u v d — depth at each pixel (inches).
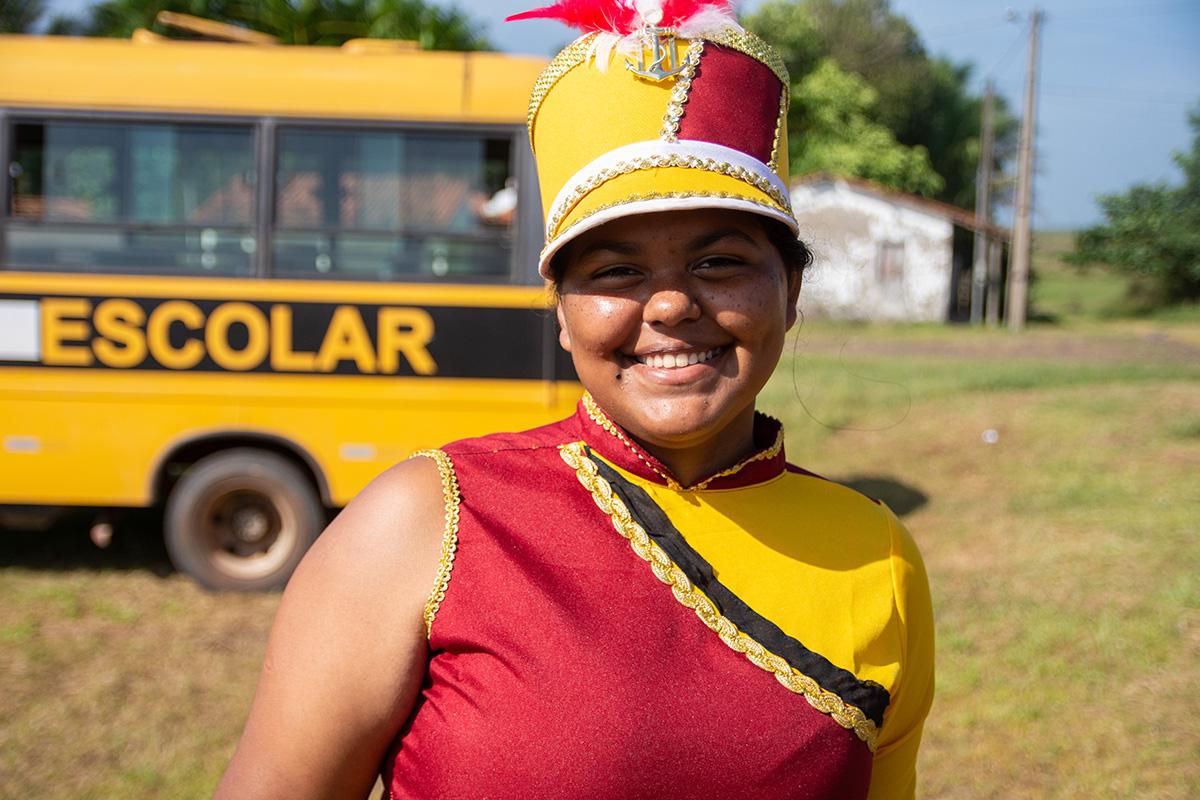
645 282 49.6
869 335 842.2
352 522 49.7
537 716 44.8
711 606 48.9
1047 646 187.0
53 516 224.8
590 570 48.7
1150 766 149.2
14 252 221.3
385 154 222.4
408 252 223.0
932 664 57.2
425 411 223.0
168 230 222.1
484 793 44.8
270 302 221.9
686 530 52.2
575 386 223.1
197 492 225.1
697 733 45.6
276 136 221.0
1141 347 732.0
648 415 49.7
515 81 221.9
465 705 46.1
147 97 219.9
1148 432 346.0
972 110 1358.3
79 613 216.2
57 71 220.2
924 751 157.5
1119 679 173.8
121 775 151.6
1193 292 1092.5
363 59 222.8
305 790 47.3
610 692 45.3
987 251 1067.3
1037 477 302.8
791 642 49.3
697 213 48.6
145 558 254.2
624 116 49.1
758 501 54.3
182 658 194.1
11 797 144.8
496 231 223.0
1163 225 1058.7
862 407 408.5
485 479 51.0
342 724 47.3
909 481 309.3
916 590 56.3
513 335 223.0
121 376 221.1
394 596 48.1
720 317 48.9
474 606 47.1
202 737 163.6
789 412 399.5
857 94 1182.3
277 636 48.9
